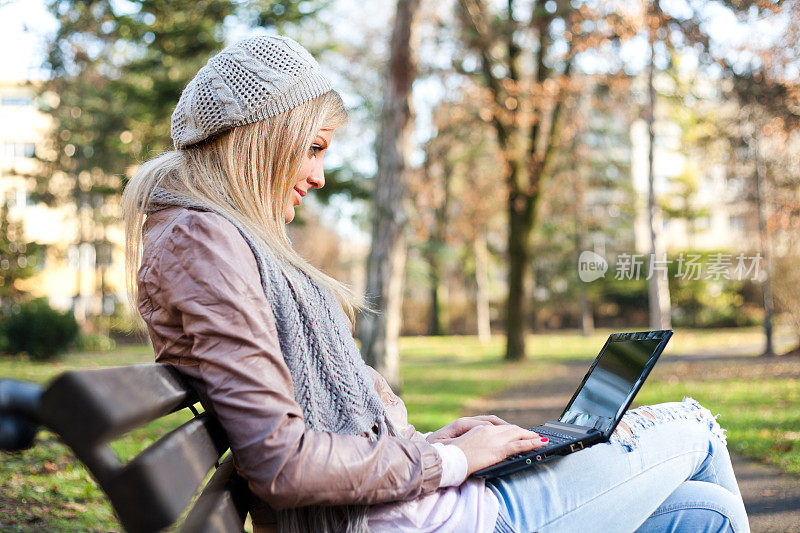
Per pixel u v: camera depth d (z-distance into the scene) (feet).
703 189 120.16
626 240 116.78
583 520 4.90
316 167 5.25
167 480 2.81
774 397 31.83
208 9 48.65
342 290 4.94
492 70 62.44
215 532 3.10
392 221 39.04
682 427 5.56
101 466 2.65
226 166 4.74
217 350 3.88
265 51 4.77
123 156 73.05
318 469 3.84
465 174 90.89
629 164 109.40
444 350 94.79
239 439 3.79
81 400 2.49
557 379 48.73
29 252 79.25
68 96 79.56
